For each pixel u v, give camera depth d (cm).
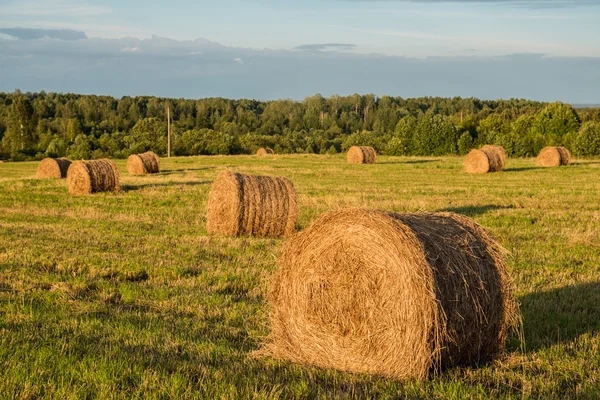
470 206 2062
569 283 1014
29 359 643
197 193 2523
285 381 619
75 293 943
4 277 1041
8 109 12362
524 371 628
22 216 1881
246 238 1487
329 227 685
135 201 2283
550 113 7388
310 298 689
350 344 657
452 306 628
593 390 574
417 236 634
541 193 2481
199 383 588
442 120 7550
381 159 5375
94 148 8294
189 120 12225
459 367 651
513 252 1275
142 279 1071
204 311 854
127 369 615
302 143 8719
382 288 635
